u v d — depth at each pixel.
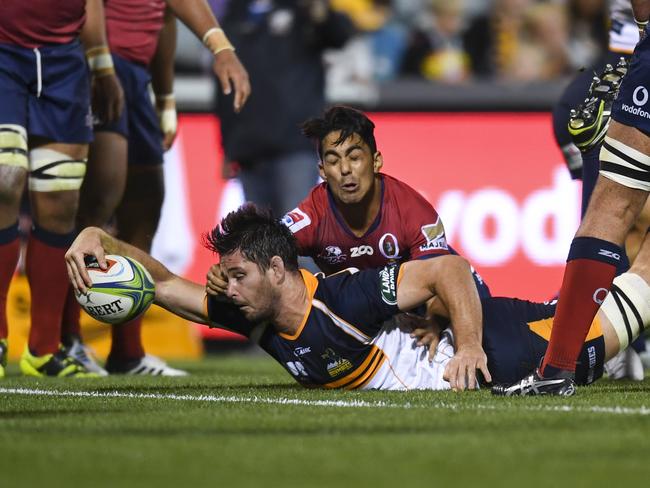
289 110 31.16
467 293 16.94
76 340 24.28
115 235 25.78
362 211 18.44
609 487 9.25
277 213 31.66
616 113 15.59
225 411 14.36
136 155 24.95
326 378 17.58
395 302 16.84
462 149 35.91
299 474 9.85
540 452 10.94
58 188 22.28
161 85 25.92
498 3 44.34
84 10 22.02
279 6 31.22
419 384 17.64
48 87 21.70
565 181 35.62
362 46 43.50
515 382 17.39
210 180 35.12
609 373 20.81
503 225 35.56
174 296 17.61
